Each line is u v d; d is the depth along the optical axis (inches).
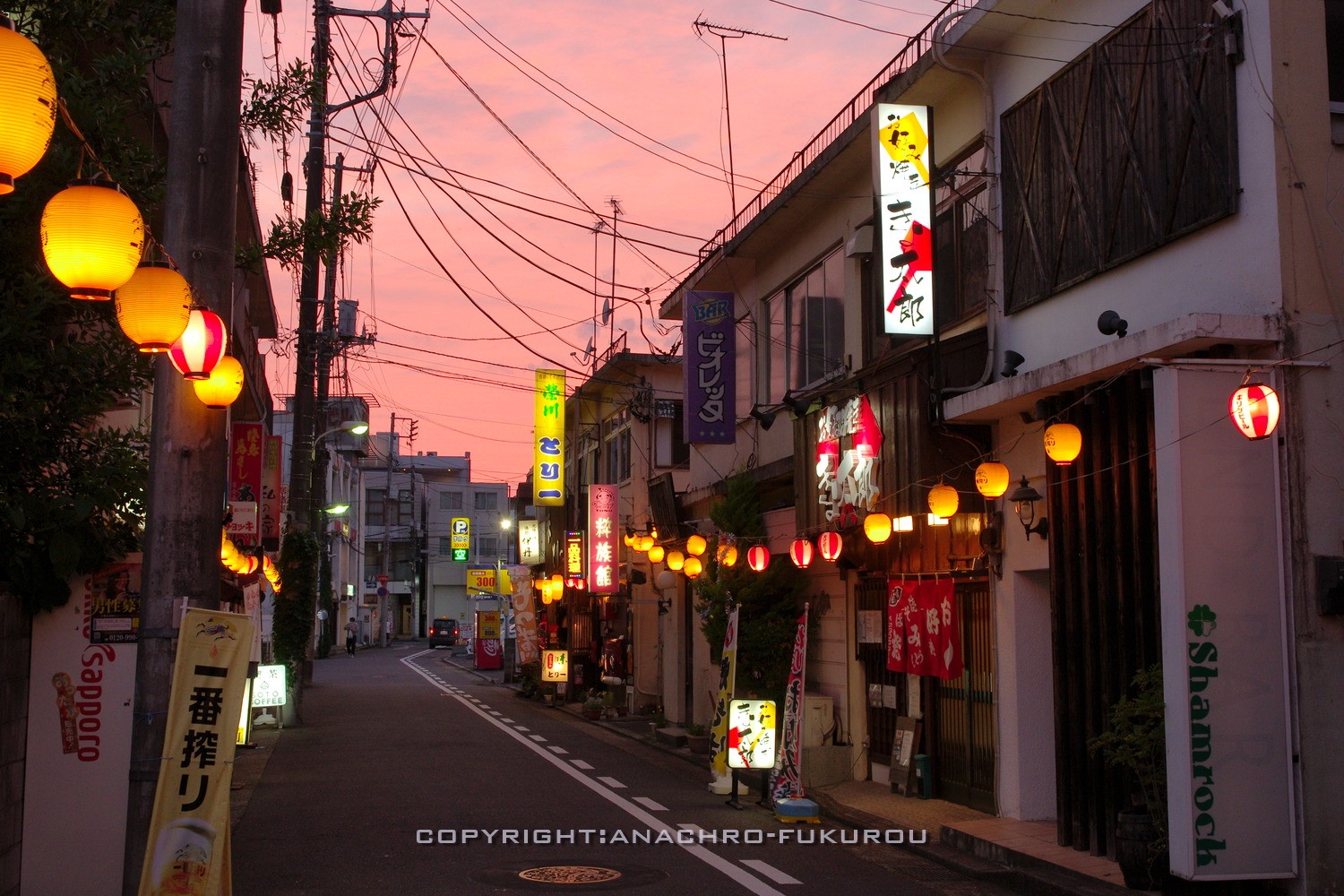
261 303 995.3
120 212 196.4
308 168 963.3
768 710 564.4
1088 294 433.1
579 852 437.4
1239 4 356.8
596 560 1098.7
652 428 1095.6
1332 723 331.3
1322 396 340.5
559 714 1130.7
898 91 546.0
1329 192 345.4
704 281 901.2
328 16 927.0
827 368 700.0
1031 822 474.3
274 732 897.5
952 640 510.0
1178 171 380.2
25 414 306.8
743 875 399.5
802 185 661.3
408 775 655.1
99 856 329.1
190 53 278.8
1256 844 324.2
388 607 3523.6
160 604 267.4
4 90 166.1
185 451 270.8
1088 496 420.8
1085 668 417.4
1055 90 455.5
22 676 326.3
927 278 500.7
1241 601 331.6
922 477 498.6
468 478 3806.6
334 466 2755.9
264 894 366.0
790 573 733.9
